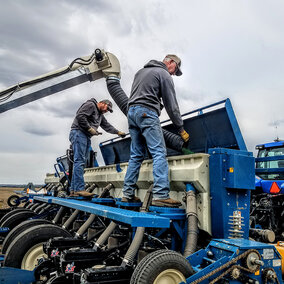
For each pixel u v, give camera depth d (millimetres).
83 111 4477
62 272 2725
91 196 4344
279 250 3266
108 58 4262
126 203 3371
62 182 5957
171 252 2258
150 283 2086
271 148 7914
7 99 3838
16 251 3193
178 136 3602
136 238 2576
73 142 4520
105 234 3020
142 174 3861
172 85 3166
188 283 2174
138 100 3160
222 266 2260
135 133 3363
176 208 2988
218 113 3197
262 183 7133
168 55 3570
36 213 5316
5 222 5066
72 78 4145
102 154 5938
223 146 3232
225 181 2855
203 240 3162
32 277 2996
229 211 2859
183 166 3209
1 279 2879
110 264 2928
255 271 2385
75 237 3424
